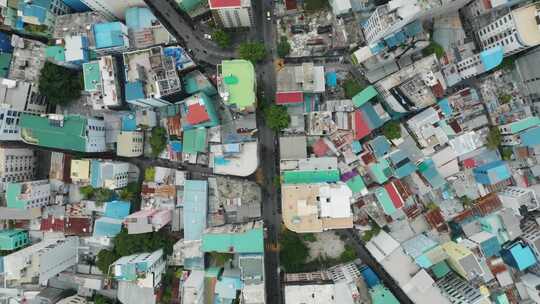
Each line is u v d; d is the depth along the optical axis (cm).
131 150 8488
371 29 7869
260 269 7781
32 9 8081
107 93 8025
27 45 8462
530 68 8350
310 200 7731
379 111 8475
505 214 8181
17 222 8719
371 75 8519
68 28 8344
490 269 8288
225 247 7856
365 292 8238
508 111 8631
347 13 8338
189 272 8588
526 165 8669
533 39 7538
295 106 8538
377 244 8538
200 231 8488
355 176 8362
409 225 8688
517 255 8175
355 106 8400
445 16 8575
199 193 8519
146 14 8362
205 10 8531
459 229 8712
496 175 8238
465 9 8669
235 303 8338
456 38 8612
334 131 8394
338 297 7888
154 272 8056
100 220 8569
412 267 8206
